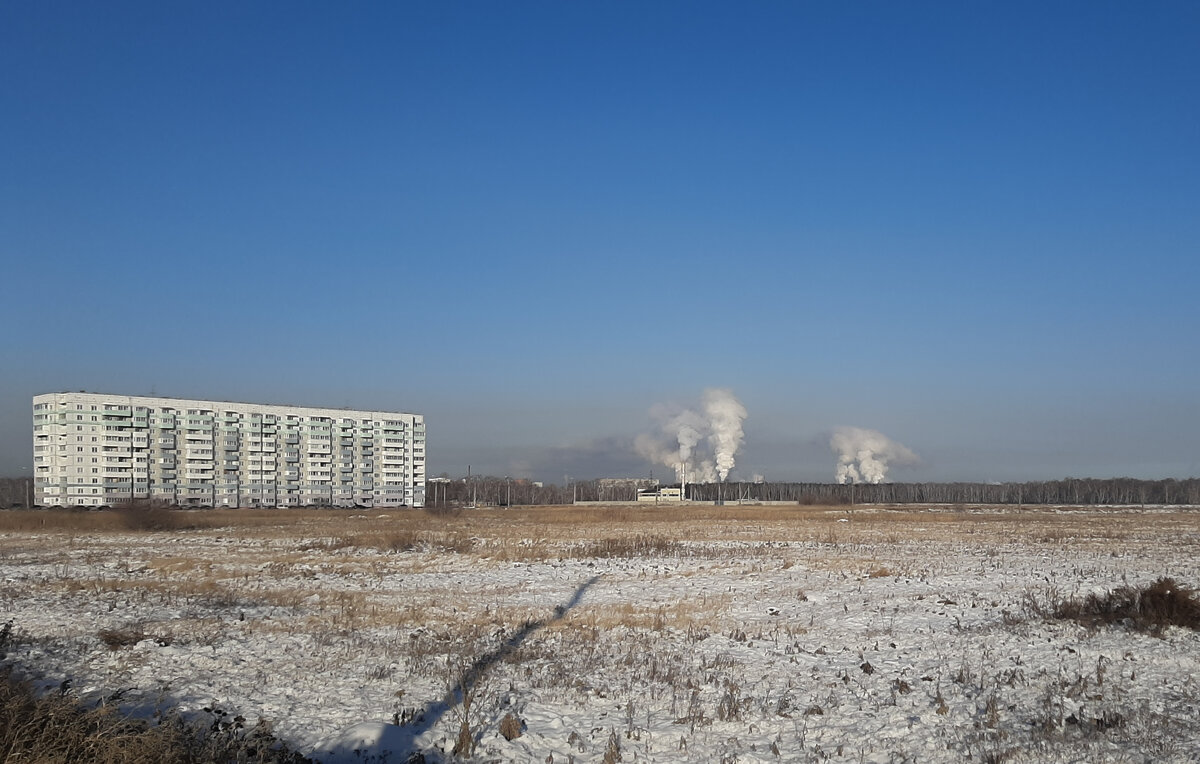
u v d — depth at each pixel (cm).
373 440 15012
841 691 1494
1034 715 1295
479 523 8106
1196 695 1413
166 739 1040
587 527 7262
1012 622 2181
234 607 2562
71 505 11681
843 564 3769
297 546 5106
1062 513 11094
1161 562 3906
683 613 2412
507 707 1354
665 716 1335
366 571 3691
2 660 1570
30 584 3117
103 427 12031
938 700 1381
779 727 1276
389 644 1902
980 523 7875
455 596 2855
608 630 2152
